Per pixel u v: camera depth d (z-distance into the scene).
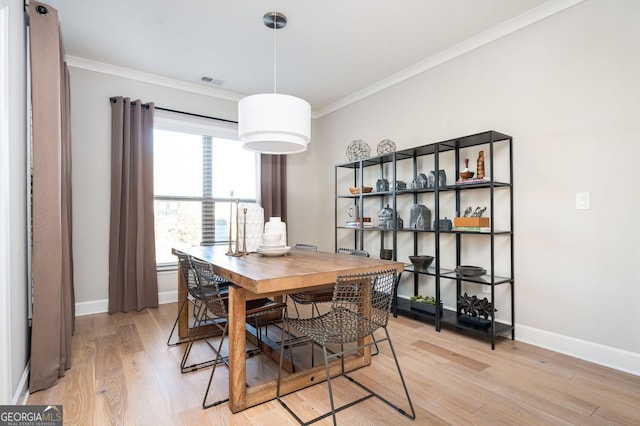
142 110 3.77
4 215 1.57
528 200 2.68
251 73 3.82
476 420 1.64
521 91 2.73
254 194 4.75
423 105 3.56
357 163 4.10
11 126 1.72
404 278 3.75
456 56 3.23
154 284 3.74
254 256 2.51
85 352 2.47
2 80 1.59
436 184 3.03
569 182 2.45
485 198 2.99
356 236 4.45
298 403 1.81
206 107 4.29
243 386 1.75
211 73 3.82
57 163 2.01
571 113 2.44
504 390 1.92
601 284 2.29
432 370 2.18
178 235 4.16
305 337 2.81
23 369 1.88
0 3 1.57
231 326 1.75
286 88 4.29
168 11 2.65
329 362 2.21
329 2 2.54
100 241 3.58
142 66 3.64
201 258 2.38
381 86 4.06
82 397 1.85
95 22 2.80
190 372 2.16
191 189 4.26
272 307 2.06
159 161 4.05
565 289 2.46
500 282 2.64
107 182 3.62
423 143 3.56
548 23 2.56
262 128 2.13
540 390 1.92
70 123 3.10
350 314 1.72
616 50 2.23
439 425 1.60
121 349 2.54
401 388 1.96
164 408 1.75
